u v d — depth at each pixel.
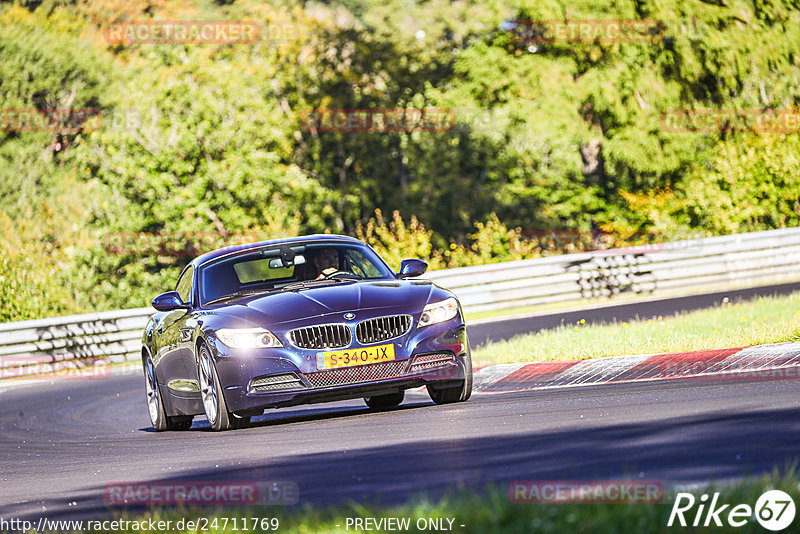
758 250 81.50
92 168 130.50
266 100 140.88
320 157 142.75
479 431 25.00
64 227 130.75
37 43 153.88
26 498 23.41
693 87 113.31
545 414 27.16
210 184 125.94
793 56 111.81
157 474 24.28
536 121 109.94
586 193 119.88
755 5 113.06
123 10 159.00
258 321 31.47
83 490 23.33
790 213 103.50
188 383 34.69
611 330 47.38
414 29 170.62
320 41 146.12
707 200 105.62
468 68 113.38
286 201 131.00
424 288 33.03
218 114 128.62
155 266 124.50
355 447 24.59
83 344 74.44
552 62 110.88
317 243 36.69
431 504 15.48
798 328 38.50
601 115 111.62
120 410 46.94
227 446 28.25
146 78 131.25
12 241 117.69
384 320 31.36
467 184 139.88
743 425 21.28
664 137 109.88
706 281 80.44
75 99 154.38
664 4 110.25
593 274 79.50
